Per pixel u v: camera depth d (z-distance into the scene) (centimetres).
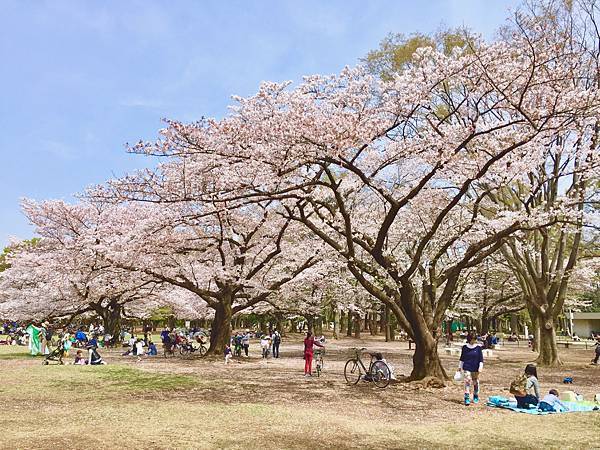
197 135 1114
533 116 1153
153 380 1403
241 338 2412
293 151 1162
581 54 1519
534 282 2166
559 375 1769
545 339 2142
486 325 3859
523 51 1170
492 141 1281
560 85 1200
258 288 2152
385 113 1211
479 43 1171
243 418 873
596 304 6438
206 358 2139
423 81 1178
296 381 1452
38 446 641
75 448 636
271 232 2248
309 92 1248
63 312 2762
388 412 1003
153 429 762
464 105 1371
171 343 2433
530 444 724
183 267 2161
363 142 1185
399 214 2020
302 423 847
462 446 713
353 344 3831
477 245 1427
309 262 2164
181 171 1405
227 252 2292
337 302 3438
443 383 1341
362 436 766
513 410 1030
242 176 1336
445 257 2344
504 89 1168
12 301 2598
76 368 1702
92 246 1836
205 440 703
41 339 2292
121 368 1727
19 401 1031
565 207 1585
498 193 2075
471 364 1112
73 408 948
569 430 818
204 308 2925
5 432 726
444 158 1189
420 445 718
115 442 673
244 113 1233
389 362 2216
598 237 2477
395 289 1423
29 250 2639
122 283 2288
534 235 2284
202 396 1134
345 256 1462
